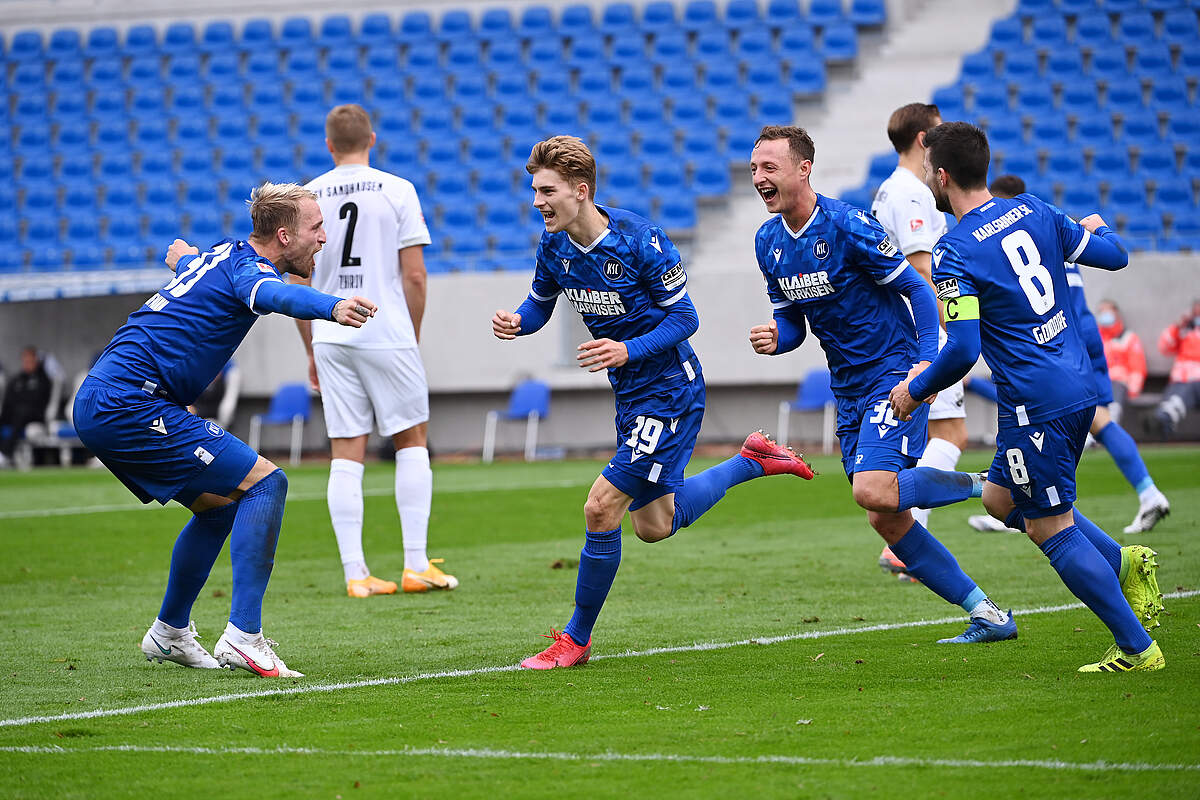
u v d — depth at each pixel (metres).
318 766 12.80
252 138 85.38
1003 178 28.11
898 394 16.55
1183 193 73.06
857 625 20.78
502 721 14.62
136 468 17.44
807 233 18.31
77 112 88.50
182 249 19.17
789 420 67.69
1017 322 16.09
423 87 84.56
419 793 11.84
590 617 18.08
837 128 78.62
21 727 14.71
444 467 62.62
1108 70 77.94
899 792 11.48
